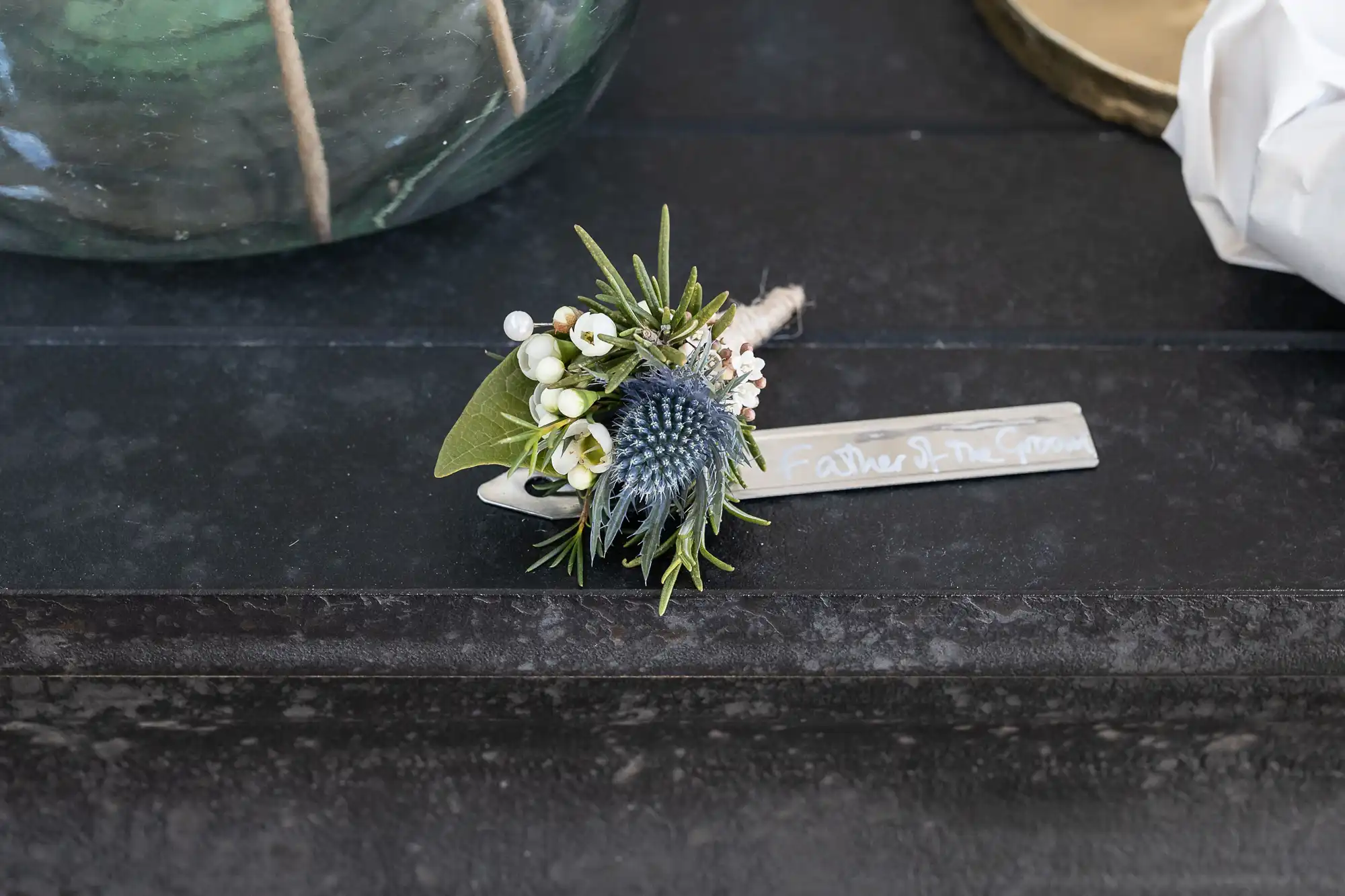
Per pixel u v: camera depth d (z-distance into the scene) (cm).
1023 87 67
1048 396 59
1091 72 65
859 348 60
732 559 56
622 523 55
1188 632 56
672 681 56
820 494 57
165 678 56
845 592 55
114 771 58
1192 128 59
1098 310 61
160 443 58
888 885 57
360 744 58
